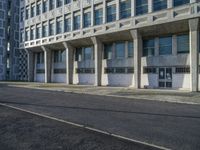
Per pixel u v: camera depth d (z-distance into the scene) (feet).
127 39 106.63
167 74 93.20
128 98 62.18
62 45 136.98
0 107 44.70
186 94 69.31
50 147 21.03
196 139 23.52
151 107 45.29
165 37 94.38
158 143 22.18
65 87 102.63
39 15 153.38
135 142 22.44
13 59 215.10
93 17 113.19
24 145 21.62
